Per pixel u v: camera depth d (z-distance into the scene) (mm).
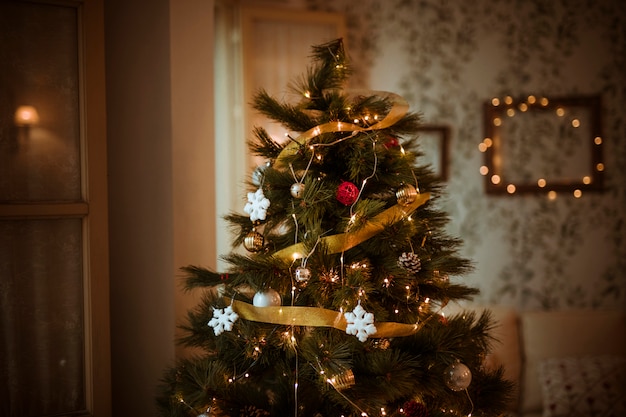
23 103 2371
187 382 2049
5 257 2359
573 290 4086
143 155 2670
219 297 2111
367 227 1955
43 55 2396
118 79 2660
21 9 2365
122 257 2688
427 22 3844
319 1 3598
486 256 3984
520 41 3986
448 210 3924
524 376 3621
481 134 3957
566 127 4051
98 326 2461
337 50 2139
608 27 4086
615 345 3650
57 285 2434
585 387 3363
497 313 3682
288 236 2039
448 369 1982
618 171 4117
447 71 3891
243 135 3238
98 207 2455
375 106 2105
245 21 3299
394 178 2016
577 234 4078
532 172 4020
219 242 3109
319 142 2020
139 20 2658
